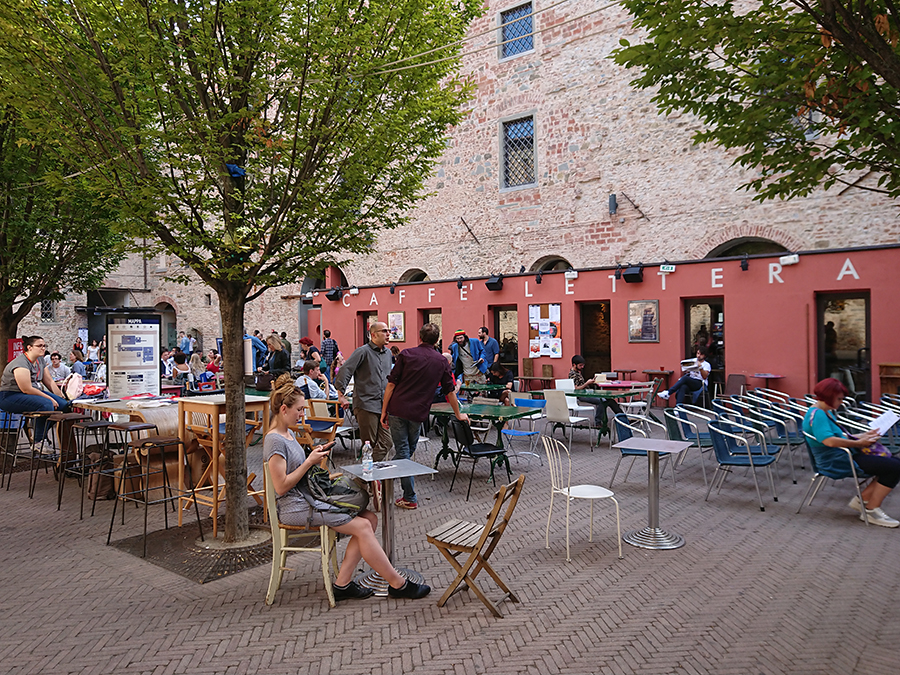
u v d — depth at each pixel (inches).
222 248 208.2
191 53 205.8
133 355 362.3
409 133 240.5
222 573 192.2
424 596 172.1
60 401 338.3
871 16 136.8
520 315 626.8
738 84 180.9
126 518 256.2
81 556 209.6
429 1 230.5
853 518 238.1
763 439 278.2
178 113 209.2
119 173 207.9
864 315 458.3
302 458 174.7
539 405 368.2
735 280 507.2
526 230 708.0
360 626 154.3
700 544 211.3
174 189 203.6
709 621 153.7
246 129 212.4
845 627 149.4
